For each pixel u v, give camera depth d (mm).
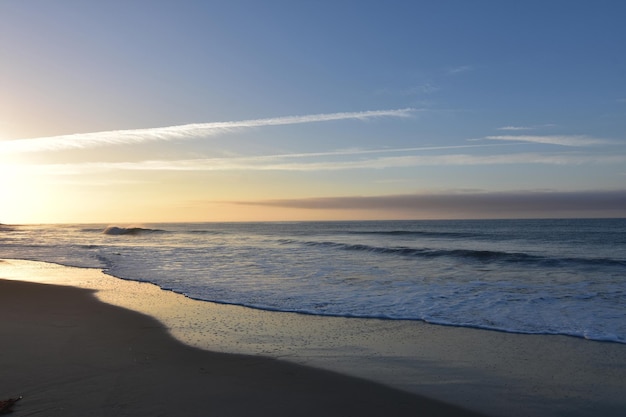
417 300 11516
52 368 6422
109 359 6879
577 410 5270
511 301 11219
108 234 56281
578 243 30594
